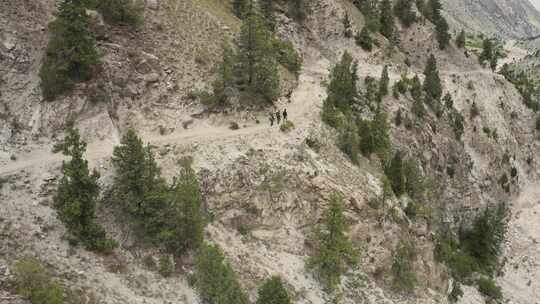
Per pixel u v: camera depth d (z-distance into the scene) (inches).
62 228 1776.6
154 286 1764.3
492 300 3289.9
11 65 2253.9
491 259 3850.9
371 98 3816.4
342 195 2475.4
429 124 4146.2
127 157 1851.6
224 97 2719.0
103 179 1987.0
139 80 2561.5
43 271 1520.7
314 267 2245.3
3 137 2049.7
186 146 2365.9
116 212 1931.6
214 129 2608.3
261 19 3868.1
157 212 1872.5
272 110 2947.8
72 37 2261.3
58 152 2086.6
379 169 3063.5
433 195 3784.5
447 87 4987.7
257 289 1977.1
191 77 2760.8
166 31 2906.0
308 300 2086.6
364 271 2426.2
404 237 2716.5
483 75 5467.5
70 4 2240.4
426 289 2751.0
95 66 2393.0
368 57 4591.5
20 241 1638.8
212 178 2247.8
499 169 4877.0
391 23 5231.3
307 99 3289.9
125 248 1859.0
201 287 1813.5
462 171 4397.1
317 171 2519.7
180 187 1923.0
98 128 2278.5
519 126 5418.3
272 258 2204.7
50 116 2208.4
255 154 2453.2
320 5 4635.8
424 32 5472.4
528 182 5201.8
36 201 1830.7
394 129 3710.6
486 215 3892.7
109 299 1587.1
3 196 1784.0
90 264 1699.1
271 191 2369.6
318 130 2861.7
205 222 2030.0
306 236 2378.2
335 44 4544.8
